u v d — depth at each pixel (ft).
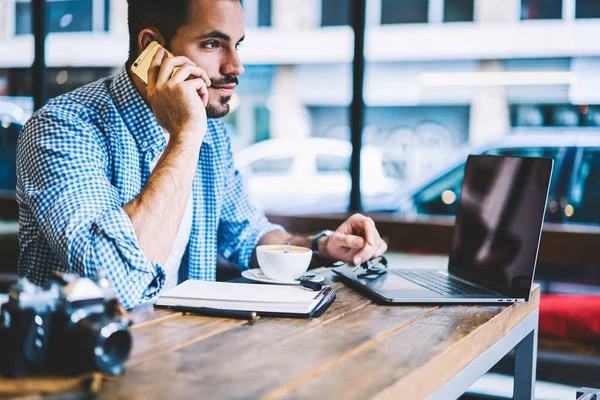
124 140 4.76
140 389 2.40
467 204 5.03
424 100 31.83
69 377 2.45
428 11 31.50
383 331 3.34
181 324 3.35
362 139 9.92
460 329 3.43
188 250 5.47
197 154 4.23
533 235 4.16
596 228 8.43
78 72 31.71
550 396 7.11
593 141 14.57
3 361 2.44
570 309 7.25
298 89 34.65
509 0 29.78
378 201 14.75
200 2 4.70
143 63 4.58
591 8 28.30
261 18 34.63
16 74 28.84
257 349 2.95
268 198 23.86
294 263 4.32
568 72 28.84
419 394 2.77
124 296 3.68
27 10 28.63
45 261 4.50
